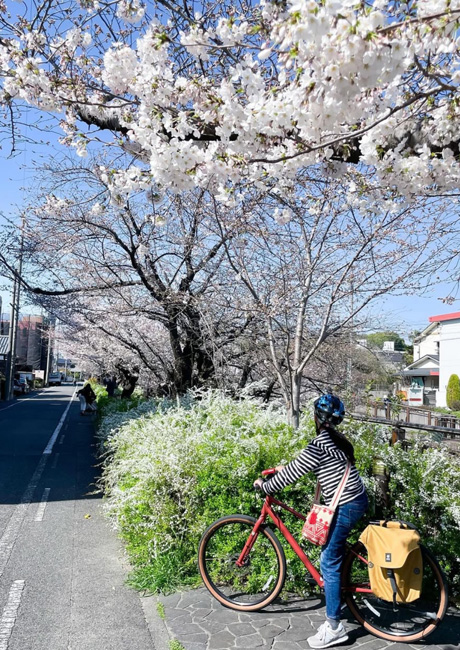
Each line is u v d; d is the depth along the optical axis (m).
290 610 4.23
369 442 5.11
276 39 2.62
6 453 13.14
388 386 11.35
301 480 4.60
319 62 2.64
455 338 38.97
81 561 5.47
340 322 8.79
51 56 4.76
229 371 10.20
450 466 5.08
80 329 12.78
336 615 3.70
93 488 9.12
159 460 5.46
